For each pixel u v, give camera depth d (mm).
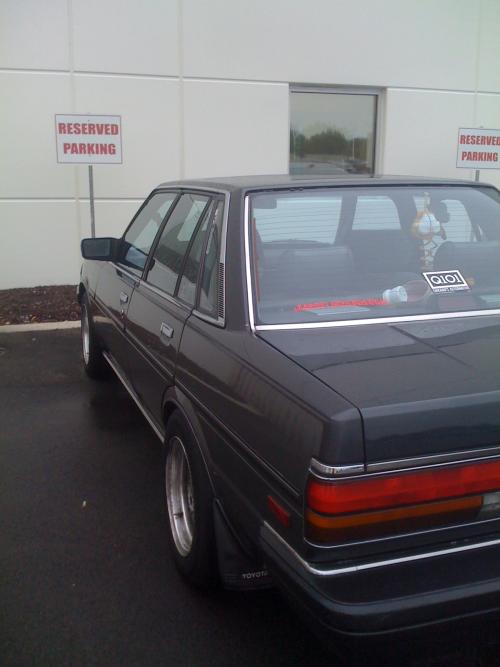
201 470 3053
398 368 2486
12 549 3730
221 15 9625
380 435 2141
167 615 3186
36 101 9234
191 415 3191
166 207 4523
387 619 2131
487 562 2268
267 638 3039
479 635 2270
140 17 9375
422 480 2186
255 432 2543
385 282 3221
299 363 2545
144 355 4141
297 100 10305
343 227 3367
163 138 9750
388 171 10695
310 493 2164
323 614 2145
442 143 10852
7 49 9023
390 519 2176
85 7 9164
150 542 3807
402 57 10398
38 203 9492
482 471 2238
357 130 10664
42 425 5500
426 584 2193
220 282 3188
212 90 9797
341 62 10164
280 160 10250
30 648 2959
